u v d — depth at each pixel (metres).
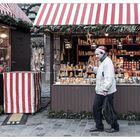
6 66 14.46
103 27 10.64
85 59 15.27
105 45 15.34
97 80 9.25
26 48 16.42
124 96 11.07
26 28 15.67
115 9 11.34
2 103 12.09
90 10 11.41
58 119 11.05
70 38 14.05
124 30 10.61
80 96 11.23
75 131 9.48
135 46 15.63
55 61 12.46
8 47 14.80
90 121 10.70
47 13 11.43
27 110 11.71
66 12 11.42
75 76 12.16
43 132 9.43
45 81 22.12
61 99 11.30
